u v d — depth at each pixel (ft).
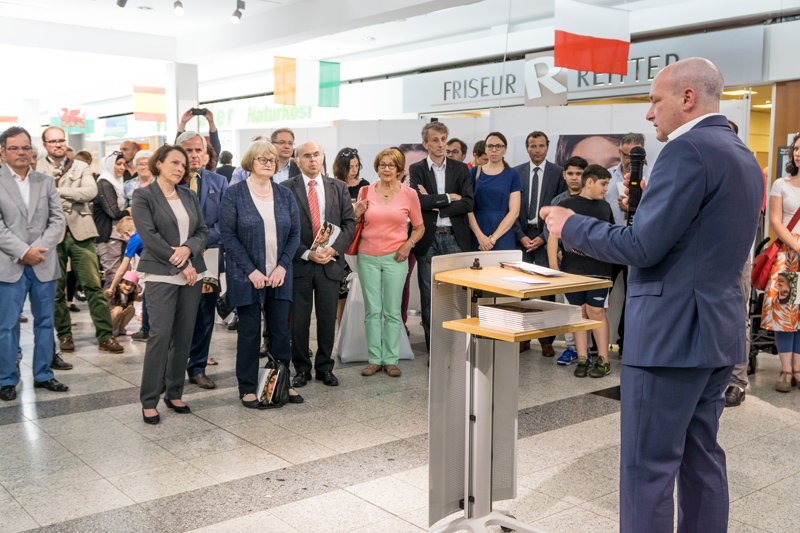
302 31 27.68
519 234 18.76
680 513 7.18
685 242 6.23
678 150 6.11
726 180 6.10
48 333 14.75
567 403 14.14
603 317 16.28
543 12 31.37
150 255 12.44
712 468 6.90
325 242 14.60
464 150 23.18
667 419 6.45
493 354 7.91
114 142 69.15
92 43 32.94
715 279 6.25
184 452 11.19
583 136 19.44
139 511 9.00
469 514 8.00
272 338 13.98
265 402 13.56
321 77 32.76
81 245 17.90
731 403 14.15
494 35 33.96
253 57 43.50
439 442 7.72
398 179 16.14
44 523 8.64
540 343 19.07
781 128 24.43
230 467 10.56
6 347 13.96
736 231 6.23
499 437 8.26
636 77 28.19
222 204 13.34
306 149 14.78
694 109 6.44
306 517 8.87
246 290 13.26
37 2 28.09
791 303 14.83
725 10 25.12
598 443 11.75
